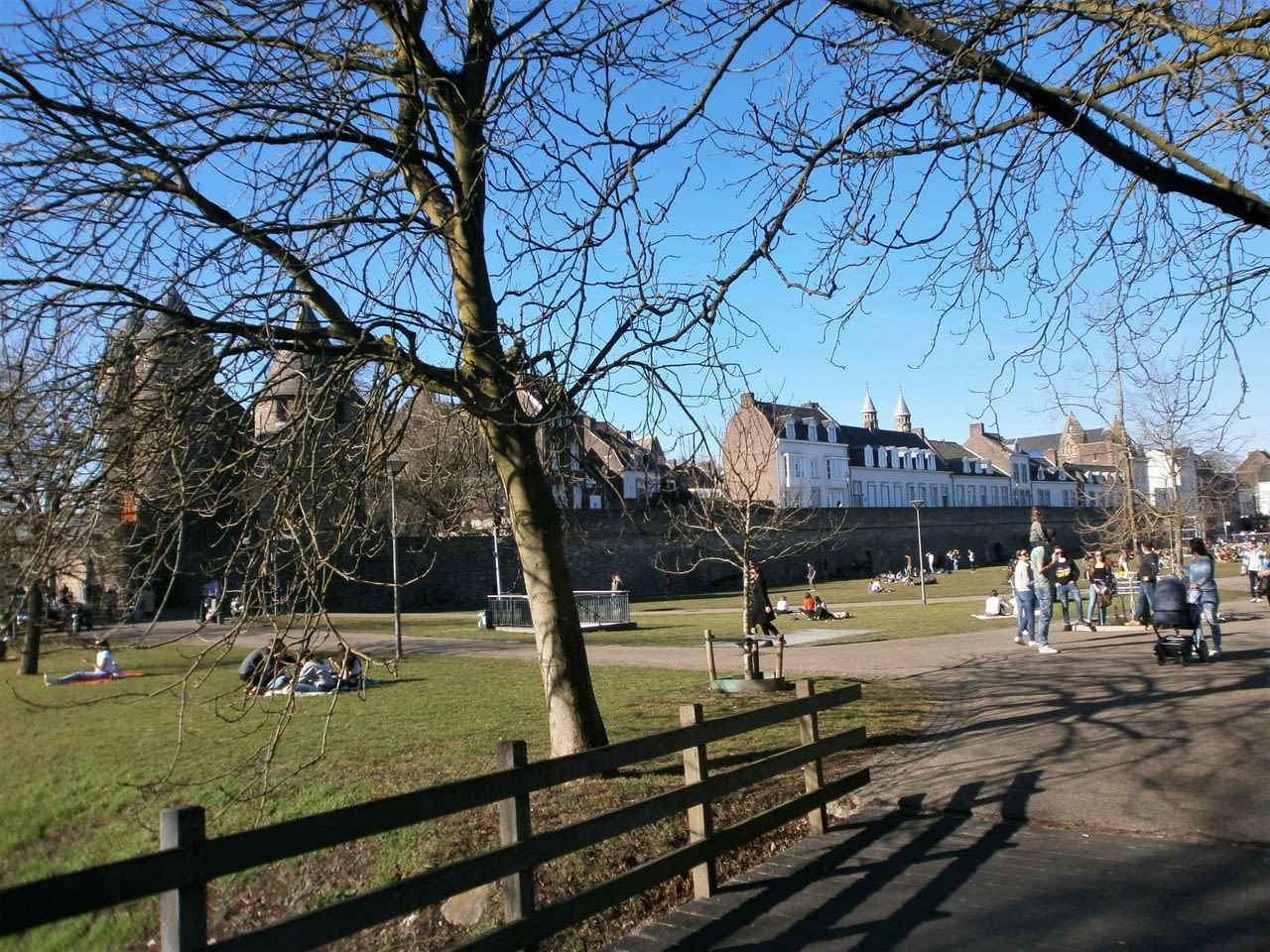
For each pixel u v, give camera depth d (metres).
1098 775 7.11
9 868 7.43
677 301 6.78
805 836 6.39
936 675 13.17
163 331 6.34
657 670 15.20
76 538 5.95
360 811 3.66
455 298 7.79
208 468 6.90
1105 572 19.47
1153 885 5.12
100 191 6.27
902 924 4.81
